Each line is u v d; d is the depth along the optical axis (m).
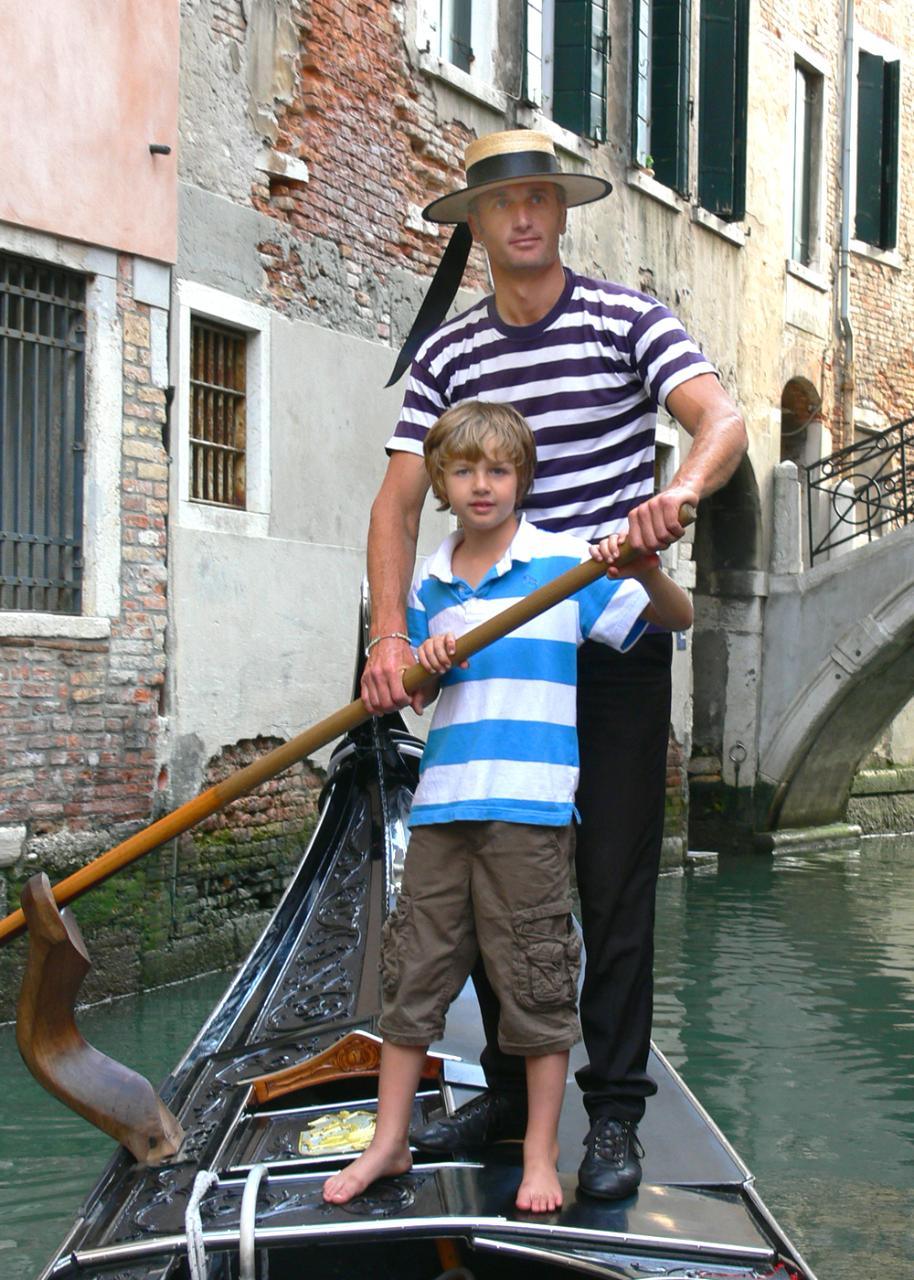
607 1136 2.76
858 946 8.88
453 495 2.81
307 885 4.71
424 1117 3.19
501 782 2.72
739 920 9.80
